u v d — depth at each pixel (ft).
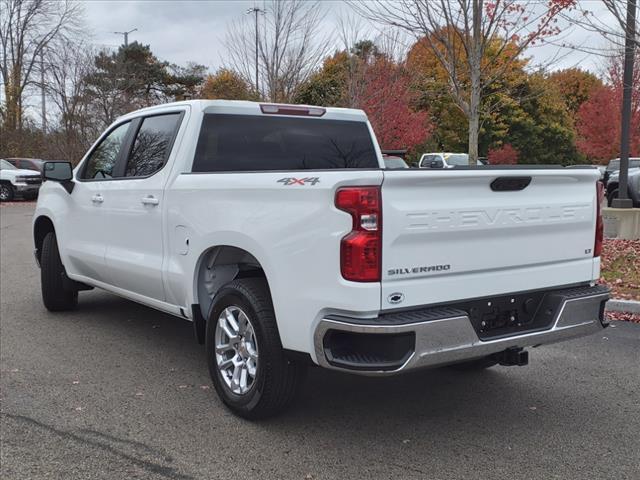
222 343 13.97
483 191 11.85
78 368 16.83
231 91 67.51
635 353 18.47
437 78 64.23
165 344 19.10
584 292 13.32
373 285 10.71
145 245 16.56
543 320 12.96
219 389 13.96
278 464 11.55
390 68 64.44
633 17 25.50
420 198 11.11
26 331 20.40
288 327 11.87
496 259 12.18
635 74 48.16
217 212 13.61
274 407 12.84
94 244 19.12
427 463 11.63
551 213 12.89
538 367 17.25
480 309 12.14
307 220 11.37
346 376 16.40
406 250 11.00
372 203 10.62
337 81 65.62
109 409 14.05
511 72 41.75
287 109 17.31
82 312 23.04
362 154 18.81
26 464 11.47
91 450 12.03
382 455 11.94
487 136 121.49
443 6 29.91
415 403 14.60
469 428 13.21
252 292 12.82
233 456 11.85
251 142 16.56
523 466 11.55
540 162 131.64
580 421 13.61
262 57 59.77
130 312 23.07
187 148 15.43
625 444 12.49
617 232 38.17
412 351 10.73
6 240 44.09
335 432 12.94
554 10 28.02
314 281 11.29
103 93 112.06
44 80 120.98
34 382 15.72
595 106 116.37
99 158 19.70
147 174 16.74
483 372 16.81
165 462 11.59
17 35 123.65
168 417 13.62
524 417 13.82
